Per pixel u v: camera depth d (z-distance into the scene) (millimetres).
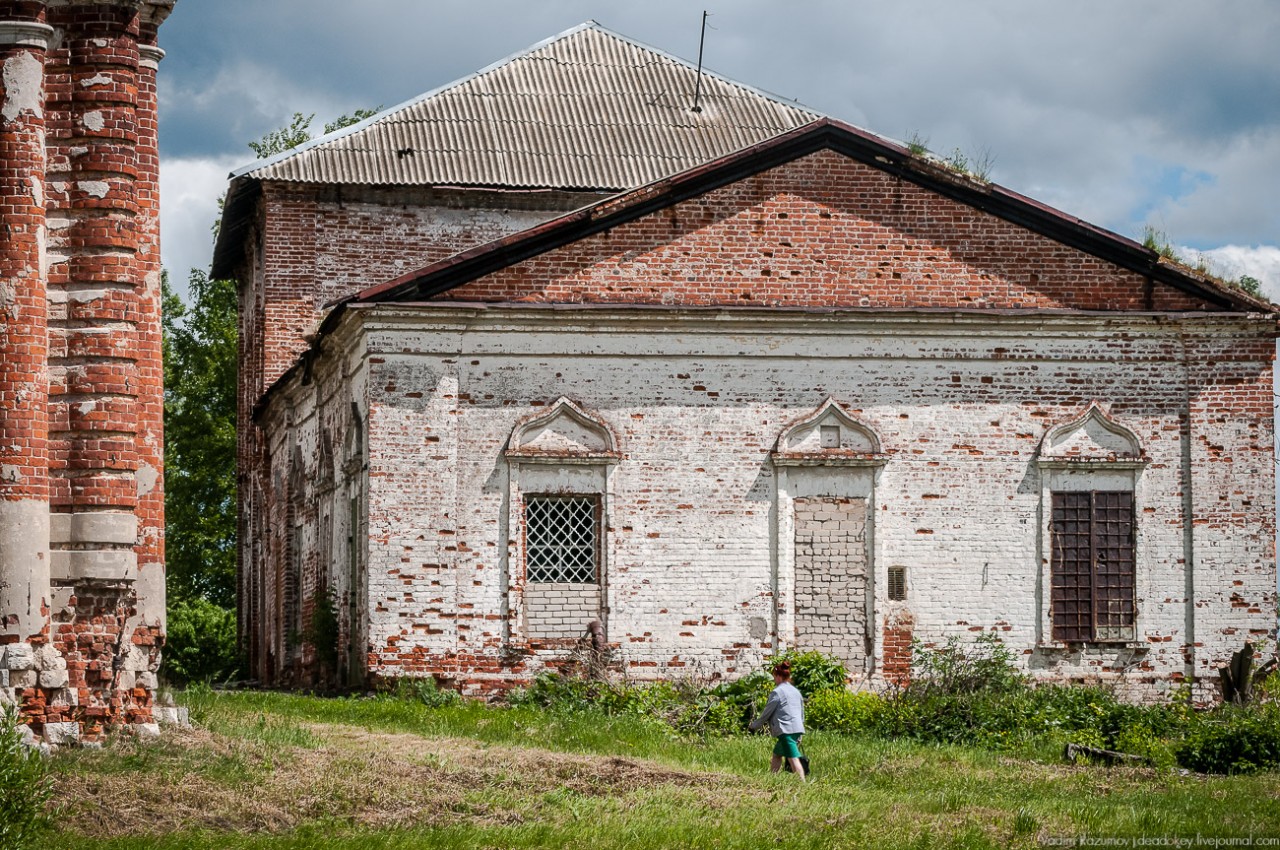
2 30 15633
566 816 13906
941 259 25156
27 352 15352
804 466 24562
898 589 24609
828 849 12930
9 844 11781
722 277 24656
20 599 15109
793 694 17672
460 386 23875
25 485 15227
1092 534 25109
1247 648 24547
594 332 24219
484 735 19078
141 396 15977
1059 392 25156
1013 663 24688
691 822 13711
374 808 13867
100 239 15875
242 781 14234
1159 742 20703
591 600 23969
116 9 16078
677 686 23656
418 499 23578
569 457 23969
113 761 14297
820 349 24734
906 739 21328
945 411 24922
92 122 15945
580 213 24203
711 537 24266
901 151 24953
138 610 15797
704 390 24422
